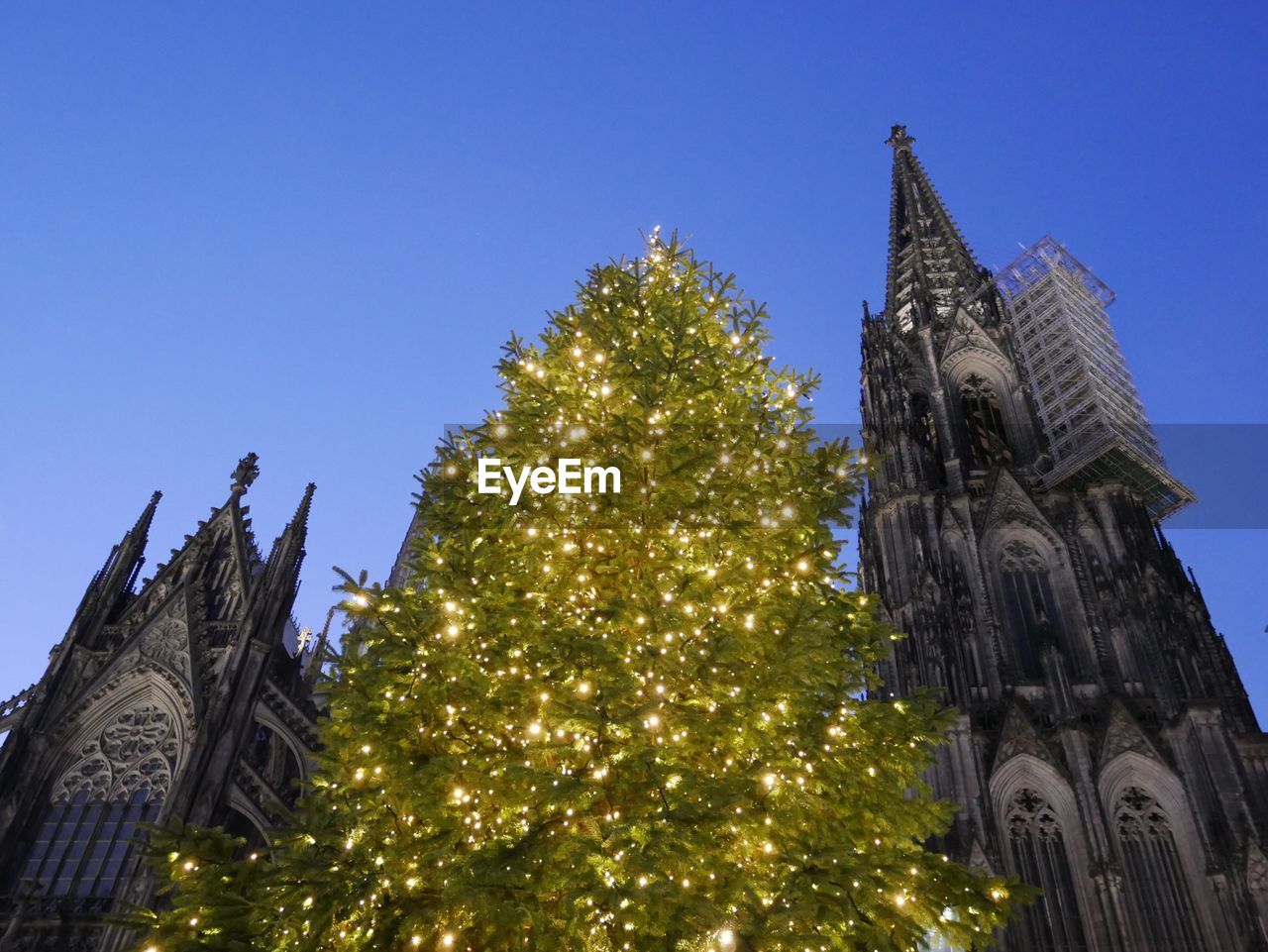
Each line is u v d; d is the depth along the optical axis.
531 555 16.31
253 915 12.56
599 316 20.55
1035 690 51.41
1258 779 46.16
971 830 44.44
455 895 11.45
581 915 11.80
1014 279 93.88
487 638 14.98
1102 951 41.78
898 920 12.88
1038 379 83.25
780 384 20.64
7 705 40.66
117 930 34.09
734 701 13.66
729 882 12.12
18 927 34.47
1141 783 46.84
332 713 15.57
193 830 13.74
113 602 45.03
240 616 44.47
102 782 39.41
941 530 60.03
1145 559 56.09
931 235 93.44
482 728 14.81
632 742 12.74
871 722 15.04
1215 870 42.69
